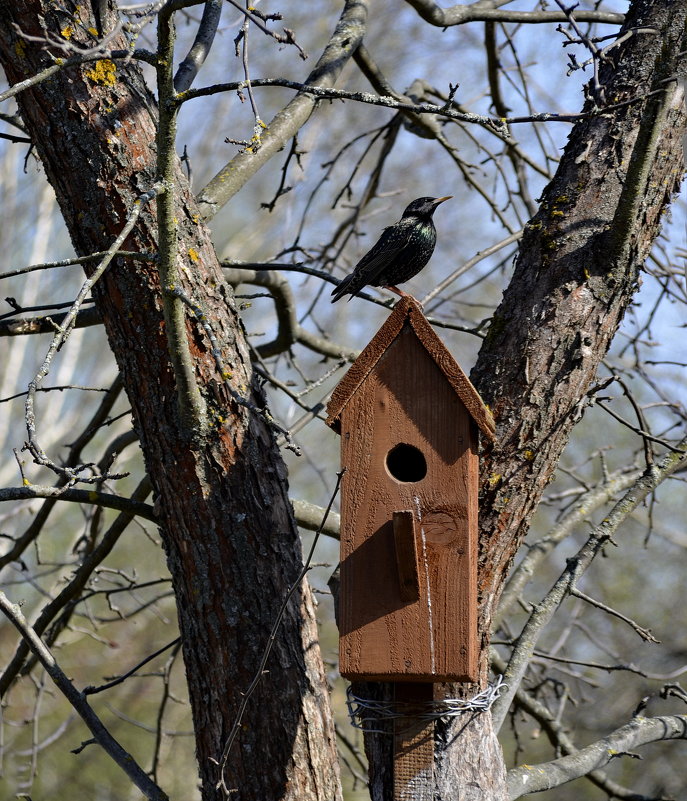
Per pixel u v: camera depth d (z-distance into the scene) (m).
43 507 10.74
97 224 7.75
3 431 24.98
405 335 7.34
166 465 7.63
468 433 7.13
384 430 7.26
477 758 7.25
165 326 7.41
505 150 13.76
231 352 7.84
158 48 6.48
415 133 13.21
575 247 7.99
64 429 26.08
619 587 21.55
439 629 6.86
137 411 7.79
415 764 7.16
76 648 22.53
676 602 21.45
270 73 27.55
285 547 7.70
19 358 25.78
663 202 8.23
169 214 6.65
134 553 23.73
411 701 7.23
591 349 7.83
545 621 9.00
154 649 22.61
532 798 19.77
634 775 19.75
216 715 7.42
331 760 7.48
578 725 19.00
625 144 8.20
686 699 9.67
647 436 9.31
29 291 25.97
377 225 27.28
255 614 7.44
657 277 12.11
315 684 7.57
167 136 6.63
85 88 7.76
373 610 6.98
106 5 7.87
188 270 7.78
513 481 7.61
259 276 11.34
